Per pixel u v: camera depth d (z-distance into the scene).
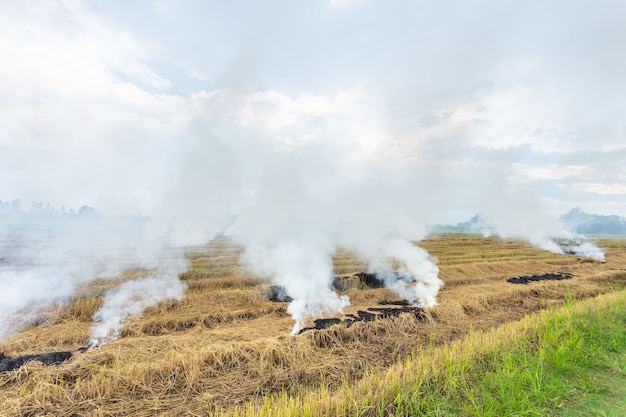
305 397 5.40
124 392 5.88
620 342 6.93
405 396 5.00
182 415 5.36
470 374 5.81
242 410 5.14
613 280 19.52
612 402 4.77
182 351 7.79
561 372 5.68
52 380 6.07
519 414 4.46
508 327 8.37
